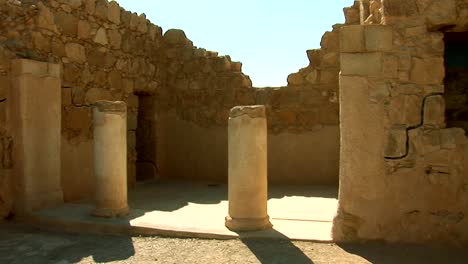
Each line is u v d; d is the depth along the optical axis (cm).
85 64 864
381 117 526
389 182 527
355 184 534
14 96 697
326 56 1017
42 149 720
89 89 875
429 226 523
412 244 524
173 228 592
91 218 646
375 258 485
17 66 693
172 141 1155
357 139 531
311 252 508
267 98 1065
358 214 534
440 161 520
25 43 732
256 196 584
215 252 516
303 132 1038
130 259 502
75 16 837
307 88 1034
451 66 851
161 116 1150
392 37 526
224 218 655
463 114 845
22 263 497
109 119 655
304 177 1038
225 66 1105
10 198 700
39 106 716
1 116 693
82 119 854
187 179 1139
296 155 1044
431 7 520
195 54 1135
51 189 736
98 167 660
